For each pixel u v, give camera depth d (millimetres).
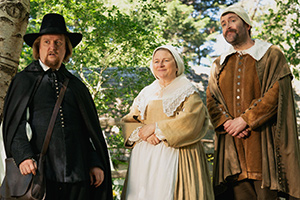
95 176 3277
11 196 2961
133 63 7016
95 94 7051
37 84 3209
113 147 6594
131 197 3492
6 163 3059
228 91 3861
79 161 3146
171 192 3385
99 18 6715
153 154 3531
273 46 3846
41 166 3002
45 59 3252
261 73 3764
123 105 7719
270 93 3682
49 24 3293
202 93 9883
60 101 3209
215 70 3988
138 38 6805
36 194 2934
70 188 3090
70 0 6613
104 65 7148
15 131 3057
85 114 3320
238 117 3730
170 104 3582
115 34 6824
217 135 3891
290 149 3611
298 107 9453
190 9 17391
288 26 8891
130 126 3738
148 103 3703
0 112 3879
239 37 3855
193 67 10922
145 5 7168
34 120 3129
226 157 3758
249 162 3684
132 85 7277
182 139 3461
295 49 7750
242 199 3742
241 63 3863
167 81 3729
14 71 4023
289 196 3598
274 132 3688
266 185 3549
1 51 3959
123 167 7047
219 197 3875
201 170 3514
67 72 3389
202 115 3592
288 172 3578
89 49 6820
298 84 10172
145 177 3484
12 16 4020
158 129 3473
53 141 3092
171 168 3449
